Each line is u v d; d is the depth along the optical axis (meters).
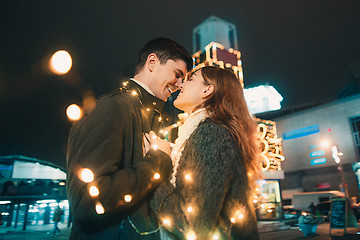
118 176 1.17
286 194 31.12
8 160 13.34
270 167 11.80
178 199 1.25
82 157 1.18
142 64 1.93
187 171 1.27
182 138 1.57
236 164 1.28
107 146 1.21
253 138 1.68
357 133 27.39
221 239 1.20
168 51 1.87
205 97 1.71
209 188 1.18
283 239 9.09
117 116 1.33
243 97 1.76
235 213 1.22
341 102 29.00
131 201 1.19
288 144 33.12
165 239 1.39
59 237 10.78
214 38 16.38
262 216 12.42
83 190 1.13
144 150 1.50
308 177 30.52
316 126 30.58
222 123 1.50
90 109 1.31
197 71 1.87
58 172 14.80
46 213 14.16
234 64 11.80
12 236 11.03
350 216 9.81
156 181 1.27
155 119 1.80
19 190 13.48
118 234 1.23
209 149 1.27
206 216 1.15
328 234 10.04
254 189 1.59
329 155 28.86
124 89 1.64
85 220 1.14
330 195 23.83
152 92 1.89
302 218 10.15
